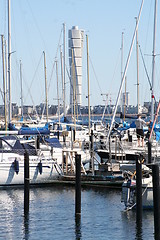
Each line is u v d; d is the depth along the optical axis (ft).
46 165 123.54
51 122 244.83
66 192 116.37
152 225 86.28
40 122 245.45
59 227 86.58
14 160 120.88
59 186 124.47
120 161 131.13
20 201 106.42
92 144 133.90
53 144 135.64
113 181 119.24
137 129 140.77
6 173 120.06
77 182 93.04
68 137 184.85
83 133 199.93
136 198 86.07
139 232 82.89
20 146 125.29
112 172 122.21
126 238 80.07
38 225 87.81
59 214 94.99
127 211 95.91
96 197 109.60
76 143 165.07
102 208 99.09
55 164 124.36
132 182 95.45
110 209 98.17
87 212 95.96
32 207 100.83
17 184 121.29
